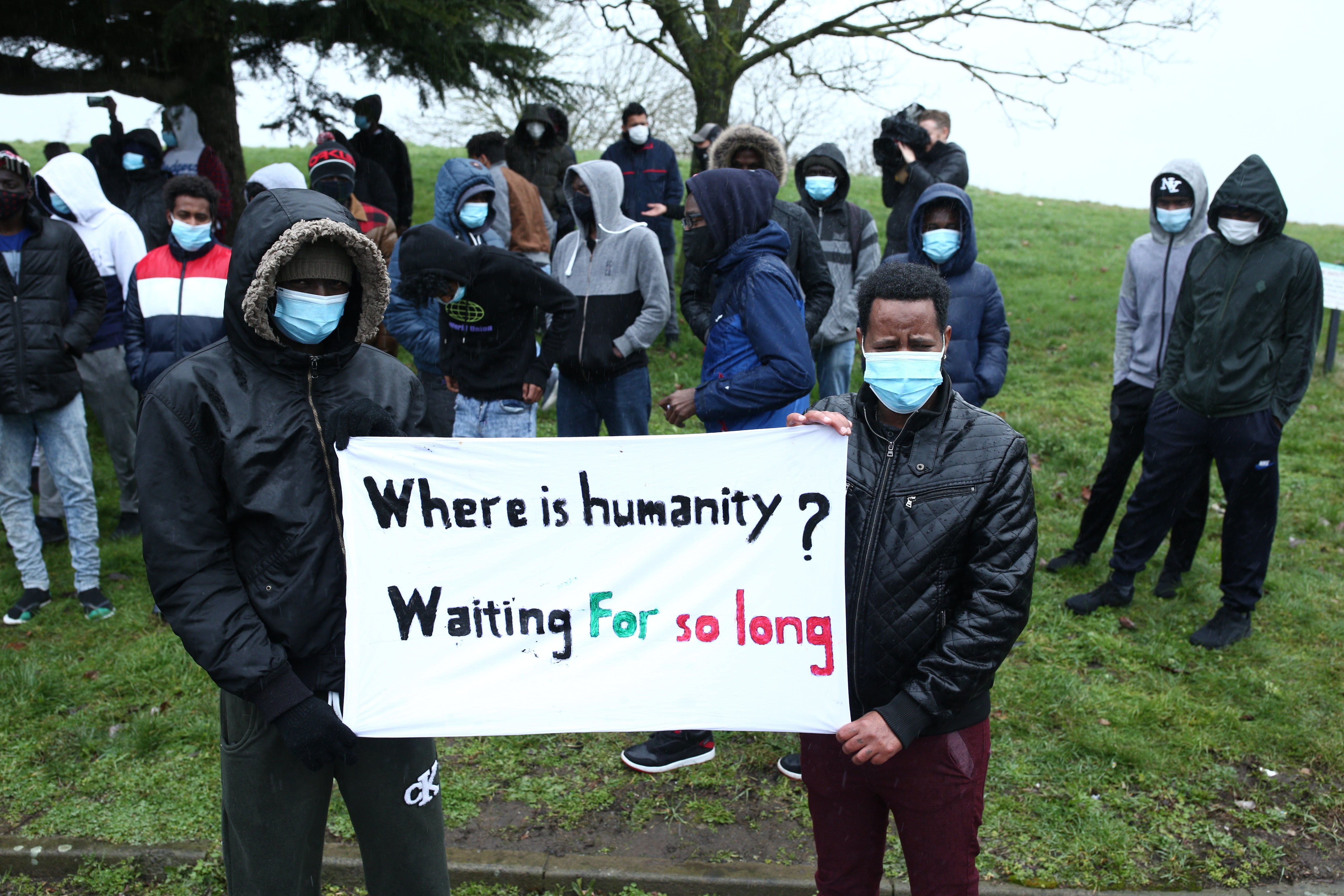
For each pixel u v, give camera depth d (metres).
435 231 4.48
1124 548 5.06
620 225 4.75
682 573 2.42
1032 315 10.75
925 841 2.29
